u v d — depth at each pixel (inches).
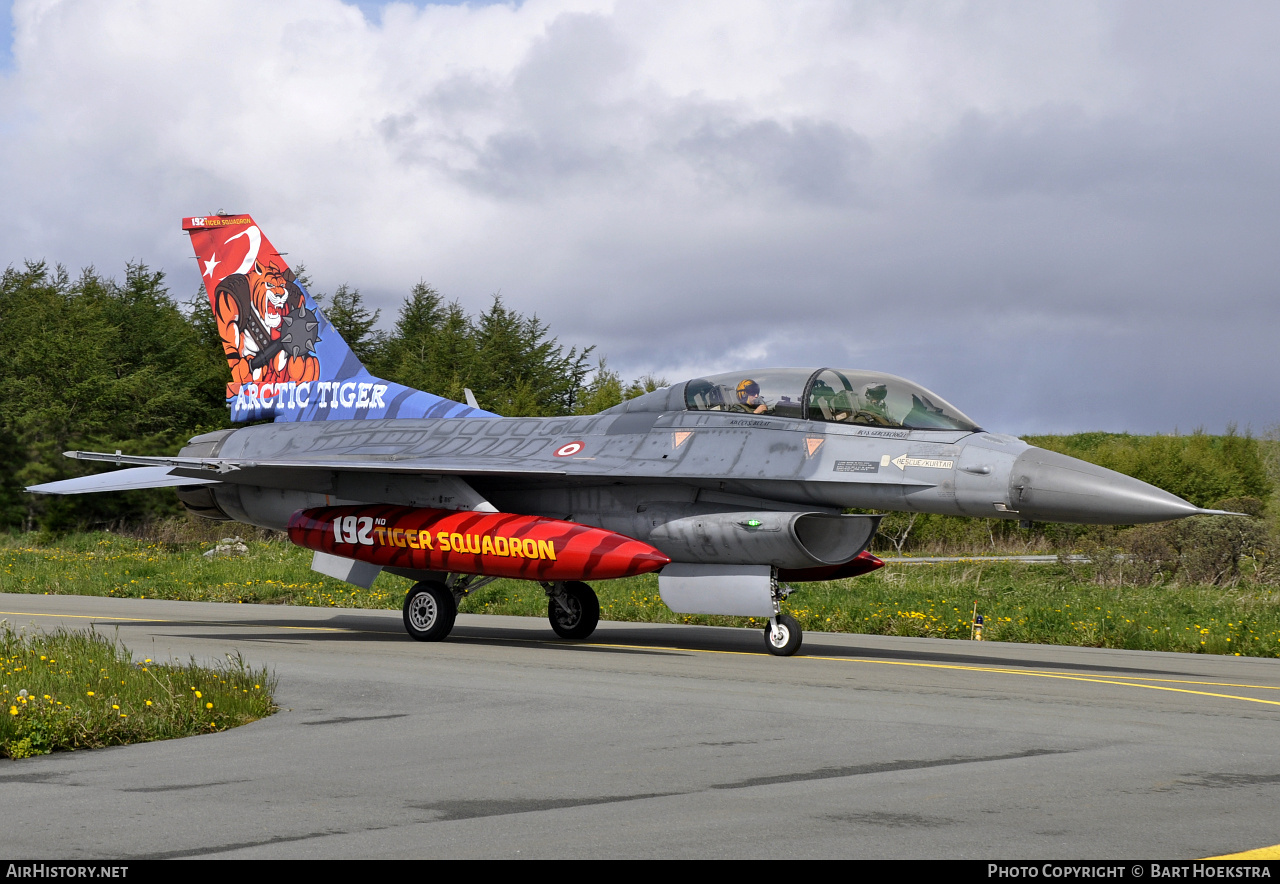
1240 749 284.4
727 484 517.3
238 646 512.4
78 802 220.4
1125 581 1125.7
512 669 433.1
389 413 665.0
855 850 188.5
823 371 522.0
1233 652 617.3
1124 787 237.1
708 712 332.5
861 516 504.7
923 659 506.3
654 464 527.2
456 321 2573.8
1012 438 481.4
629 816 210.7
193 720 299.7
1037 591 923.4
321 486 594.9
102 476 647.8
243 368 713.0
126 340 2094.0
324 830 200.4
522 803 220.7
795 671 439.5
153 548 1476.4
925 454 476.4
